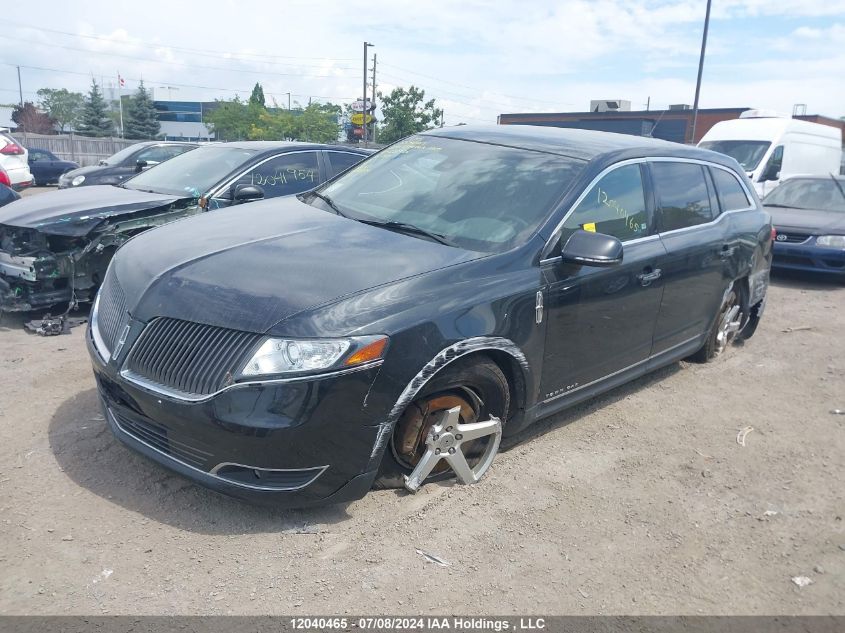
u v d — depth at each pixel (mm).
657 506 3721
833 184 11273
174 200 6477
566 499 3717
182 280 3357
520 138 4703
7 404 4410
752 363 6152
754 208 6086
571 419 4770
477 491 3711
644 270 4500
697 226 5172
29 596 2754
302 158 7691
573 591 3006
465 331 3375
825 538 3521
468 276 3521
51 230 5711
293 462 3041
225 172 7098
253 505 3391
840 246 9531
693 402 5199
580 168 4254
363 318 3109
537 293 3748
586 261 3744
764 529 3574
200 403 2990
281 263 3428
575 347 4117
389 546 3201
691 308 5188
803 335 7160
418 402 3391
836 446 4582
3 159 14422
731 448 4473
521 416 3951
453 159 4562
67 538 3109
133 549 3068
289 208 4477
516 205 4043
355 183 4746
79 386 4742
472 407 3672
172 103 89812
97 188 7078
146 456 3299
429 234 3896
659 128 41125
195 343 3100
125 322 3355
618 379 4660
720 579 3156
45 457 3766
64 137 35156
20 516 3244
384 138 40250
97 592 2801
